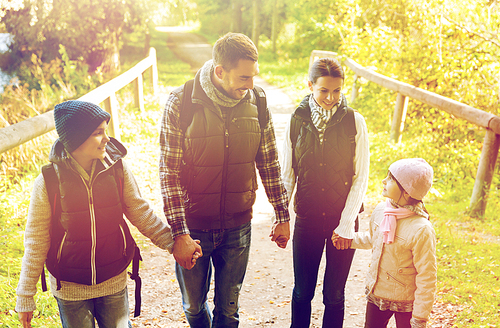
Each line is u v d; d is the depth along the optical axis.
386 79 8.62
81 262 2.05
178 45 41.97
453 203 5.91
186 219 2.51
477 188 5.42
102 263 2.09
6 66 17.33
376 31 10.84
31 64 16.77
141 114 9.67
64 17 15.52
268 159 2.69
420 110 8.17
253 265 4.50
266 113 2.59
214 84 2.34
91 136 1.97
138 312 2.38
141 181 6.46
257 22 34.50
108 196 2.07
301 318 2.84
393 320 3.43
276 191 2.73
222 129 2.36
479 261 4.17
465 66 7.85
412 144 7.81
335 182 2.60
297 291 2.82
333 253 2.69
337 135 2.56
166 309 3.59
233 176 2.46
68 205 2.00
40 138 6.75
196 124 2.35
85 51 17.75
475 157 6.77
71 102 1.99
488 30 7.79
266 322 3.49
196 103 2.34
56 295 2.11
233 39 2.22
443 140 7.47
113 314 2.20
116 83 7.86
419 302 2.25
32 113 9.12
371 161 7.41
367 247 2.57
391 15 10.77
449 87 8.15
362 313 3.59
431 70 8.42
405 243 2.29
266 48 37.81
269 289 4.05
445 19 8.06
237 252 2.61
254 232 5.30
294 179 2.83
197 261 2.52
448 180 6.55
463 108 5.91
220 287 2.68
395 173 2.31
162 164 2.42
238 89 2.30
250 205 2.62
